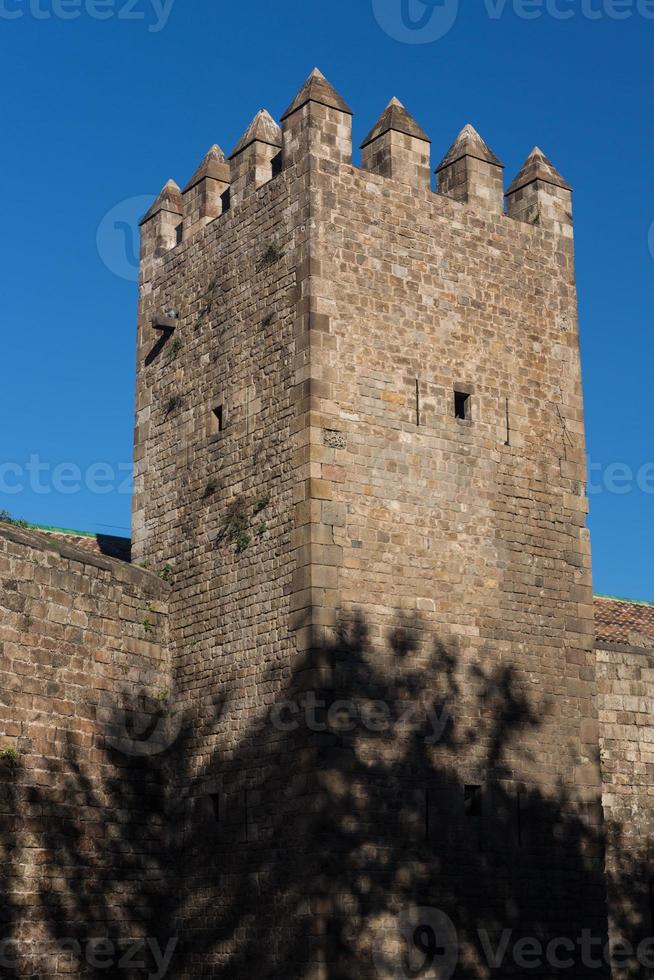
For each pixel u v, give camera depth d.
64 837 23.94
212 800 25.28
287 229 26.00
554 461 27.66
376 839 23.39
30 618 23.94
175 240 30.08
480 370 26.98
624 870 28.17
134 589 26.53
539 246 28.52
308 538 24.14
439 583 25.39
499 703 25.61
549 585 26.94
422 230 26.77
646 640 31.25
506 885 24.78
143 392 29.36
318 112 25.95
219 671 25.73
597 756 26.77
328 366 25.00
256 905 23.77
